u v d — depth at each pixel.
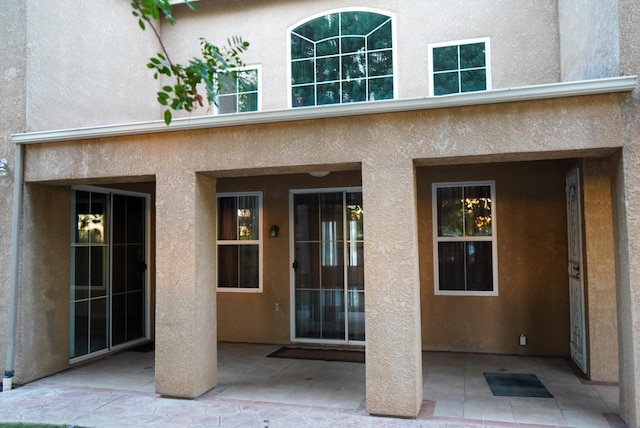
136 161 6.02
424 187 7.96
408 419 4.97
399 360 5.03
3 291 6.46
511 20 7.08
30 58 6.45
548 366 6.88
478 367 6.88
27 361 6.46
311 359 7.50
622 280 4.66
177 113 8.49
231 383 6.32
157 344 5.81
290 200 8.60
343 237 8.48
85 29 7.26
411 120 5.10
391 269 5.09
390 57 7.54
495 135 4.86
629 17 4.59
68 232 7.22
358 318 8.35
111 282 8.33
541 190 7.51
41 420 5.07
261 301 8.64
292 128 5.46
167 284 5.80
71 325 7.46
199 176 5.86
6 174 6.51
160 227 5.86
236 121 5.52
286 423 4.91
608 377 6.09
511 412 5.13
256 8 8.15
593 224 6.12
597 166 6.11
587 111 4.64
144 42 8.40
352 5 7.74
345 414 5.15
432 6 7.39
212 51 4.99
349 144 5.28
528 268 7.52
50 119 6.71
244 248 8.81
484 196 7.79
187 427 4.84
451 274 7.86
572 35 6.18
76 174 6.28
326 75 7.80
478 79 7.16
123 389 6.17
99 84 7.48
